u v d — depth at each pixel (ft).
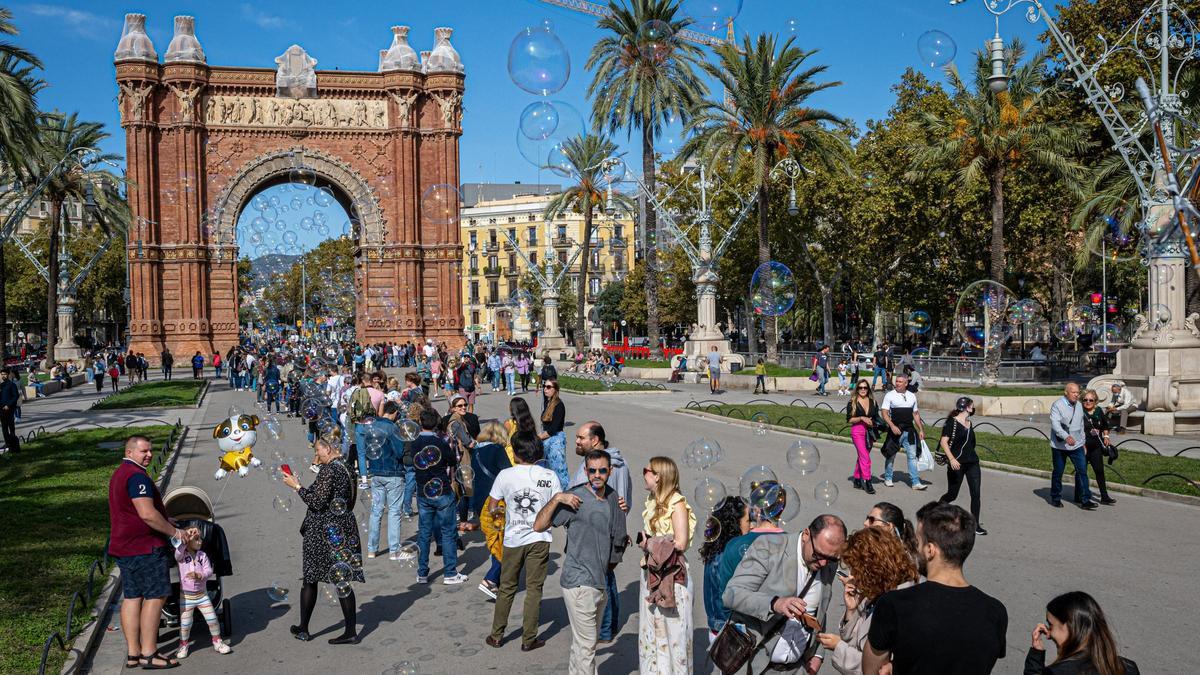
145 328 205.26
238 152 215.10
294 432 81.00
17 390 66.54
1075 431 42.63
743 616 17.74
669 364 150.71
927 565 14.96
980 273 166.71
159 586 24.67
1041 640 15.37
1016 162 109.70
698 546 35.94
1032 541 36.45
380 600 31.14
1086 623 13.98
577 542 22.26
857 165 170.91
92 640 26.27
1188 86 88.89
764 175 125.18
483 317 390.01
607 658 25.09
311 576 26.61
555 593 31.99
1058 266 184.14
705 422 81.35
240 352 146.20
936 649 13.73
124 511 24.39
